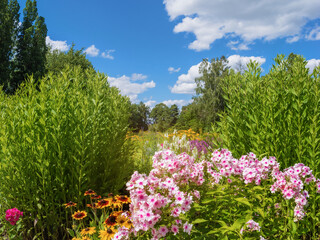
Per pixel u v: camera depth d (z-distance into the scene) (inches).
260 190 101.0
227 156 104.3
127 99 223.9
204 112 1179.9
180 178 100.5
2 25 886.4
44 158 134.1
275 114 126.9
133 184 89.4
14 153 130.5
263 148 132.5
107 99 192.9
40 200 138.3
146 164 239.6
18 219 121.0
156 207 80.5
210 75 1216.8
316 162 121.7
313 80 134.1
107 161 170.2
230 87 146.6
